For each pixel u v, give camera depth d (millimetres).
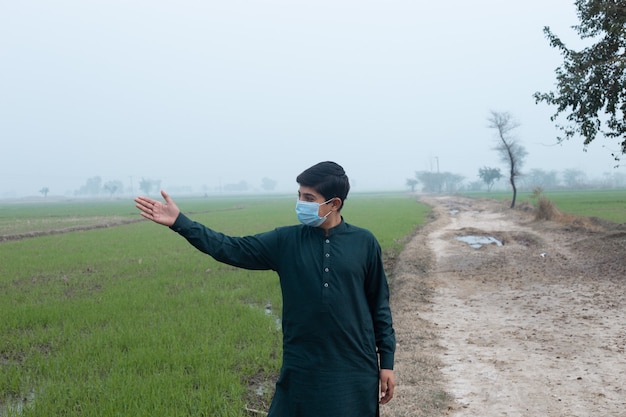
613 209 37125
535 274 13820
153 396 5621
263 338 8008
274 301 11023
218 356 7012
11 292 12039
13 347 7871
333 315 2777
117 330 8625
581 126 15000
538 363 6957
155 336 8031
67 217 50812
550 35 14945
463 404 5656
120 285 12898
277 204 77750
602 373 6500
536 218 28141
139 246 22000
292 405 2799
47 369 6703
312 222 2855
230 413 5254
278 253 2959
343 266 2834
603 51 14539
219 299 11352
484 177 122312
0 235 27000
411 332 8625
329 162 2949
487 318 9609
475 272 14508
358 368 2832
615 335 8148
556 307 10203
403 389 6094
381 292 3047
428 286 12602
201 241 2820
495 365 6922
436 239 22641
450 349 7703
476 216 38188
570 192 95812
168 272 15000
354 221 33219
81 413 5289
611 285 11922
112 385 5949
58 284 13219
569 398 5758
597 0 13984
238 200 111312
